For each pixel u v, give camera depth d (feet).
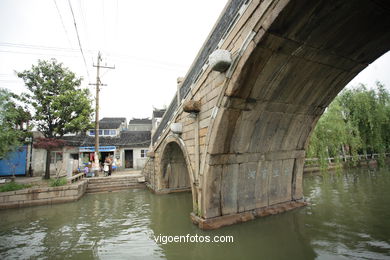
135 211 25.76
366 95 52.42
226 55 14.23
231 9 15.98
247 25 13.46
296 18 11.10
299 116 20.36
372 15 11.59
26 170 50.57
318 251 13.97
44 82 38.17
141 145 67.21
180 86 26.89
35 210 26.99
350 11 11.07
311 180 42.65
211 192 18.21
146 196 34.37
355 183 36.88
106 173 46.98
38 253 15.37
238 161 19.03
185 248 15.38
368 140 55.36
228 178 19.01
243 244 15.47
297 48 13.21
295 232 17.11
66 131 40.78
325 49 13.85
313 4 10.36
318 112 21.20
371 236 15.71
